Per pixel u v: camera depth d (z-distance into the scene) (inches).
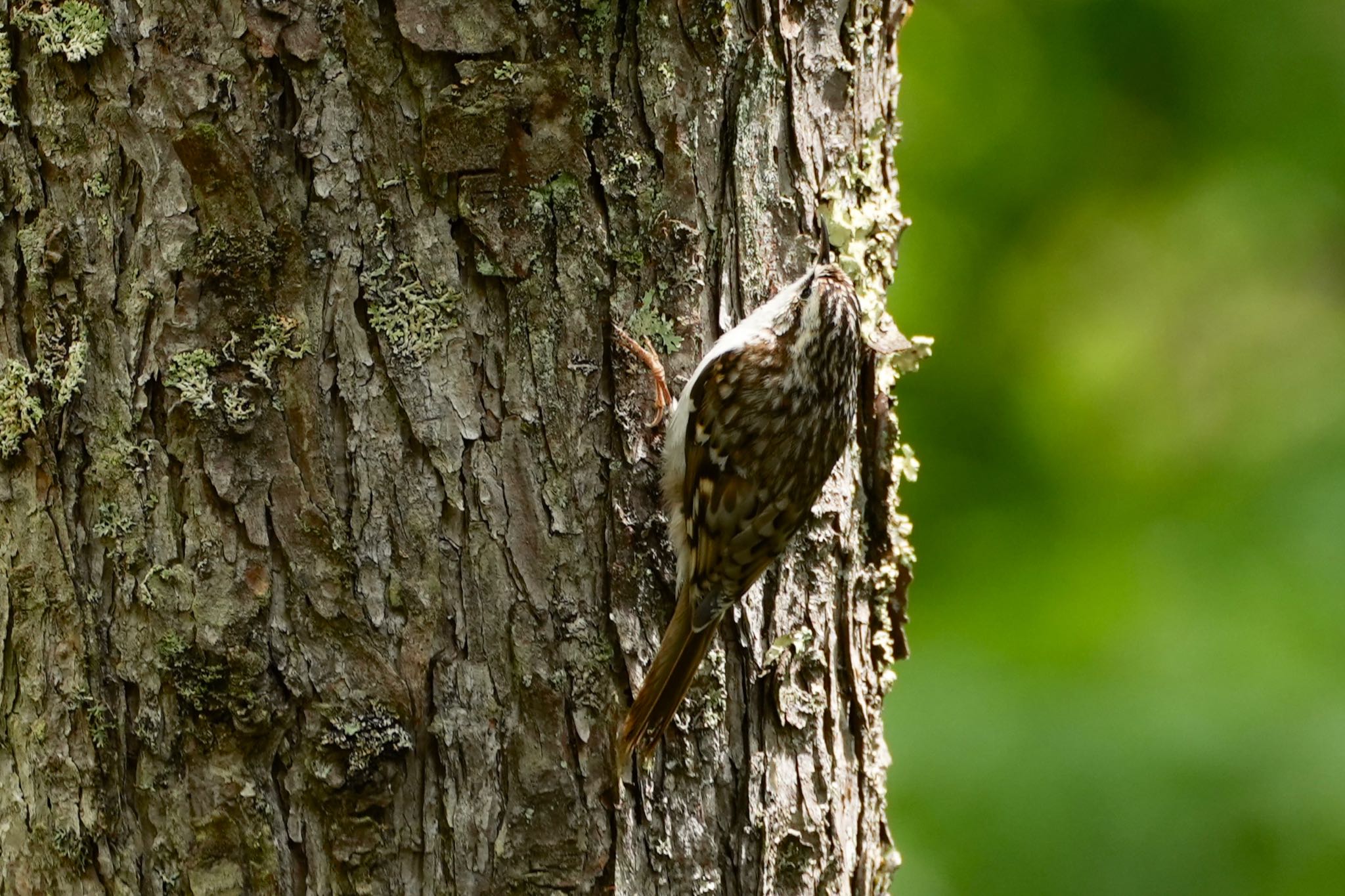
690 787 188.5
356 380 187.5
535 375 187.8
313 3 187.3
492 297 187.6
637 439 188.2
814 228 189.5
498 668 187.8
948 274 230.4
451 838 187.6
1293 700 199.0
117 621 187.6
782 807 189.2
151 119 187.3
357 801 187.3
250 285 187.3
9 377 187.8
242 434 187.3
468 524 187.6
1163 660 200.4
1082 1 230.2
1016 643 201.9
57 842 187.9
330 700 187.3
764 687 189.2
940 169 233.3
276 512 187.3
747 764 189.0
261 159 187.3
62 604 187.8
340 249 187.5
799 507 188.9
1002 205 233.0
